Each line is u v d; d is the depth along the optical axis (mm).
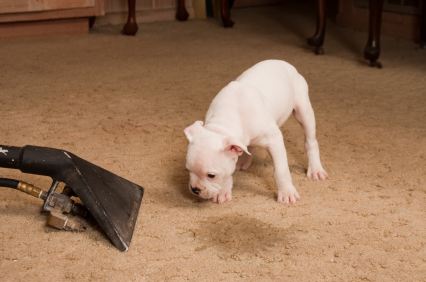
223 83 2373
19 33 3209
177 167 1533
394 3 3221
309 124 1465
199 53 2916
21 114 1940
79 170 1189
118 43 3133
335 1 4301
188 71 2564
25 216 1256
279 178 1329
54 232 1192
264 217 1262
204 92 2242
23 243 1151
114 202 1214
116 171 1501
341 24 3598
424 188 1408
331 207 1312
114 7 3672
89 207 1163
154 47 3049
